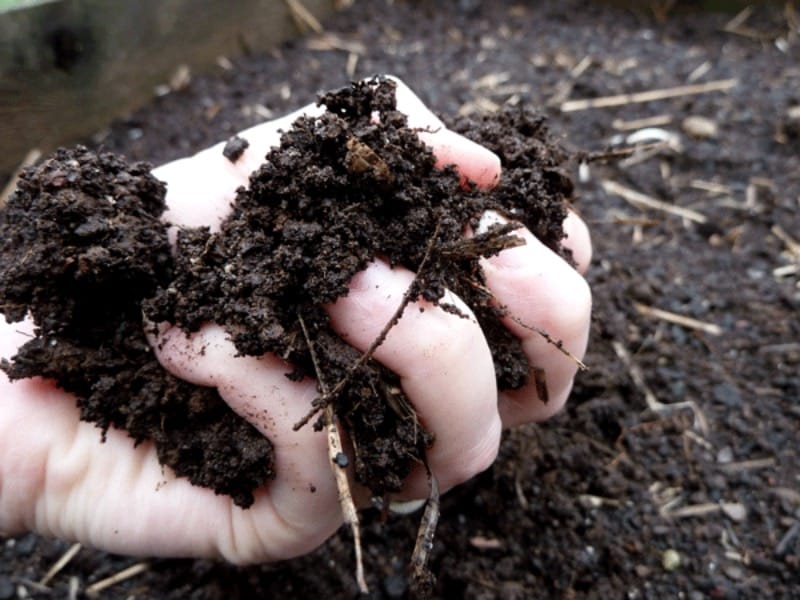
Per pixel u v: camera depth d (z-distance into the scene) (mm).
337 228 111
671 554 164
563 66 291
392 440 113
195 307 114
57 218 113
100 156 122
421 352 107
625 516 169
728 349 199
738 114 264
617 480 174
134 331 119
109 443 125
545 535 167
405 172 116
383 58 297
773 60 291
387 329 105
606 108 270
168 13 265
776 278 215
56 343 118
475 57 297
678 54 297
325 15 316
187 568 166
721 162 248
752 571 161
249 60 292
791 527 166
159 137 260
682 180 245
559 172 137
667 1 321
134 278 117
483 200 125
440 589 160
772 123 259
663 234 228
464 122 145
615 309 206
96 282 115
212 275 114
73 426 124
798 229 227
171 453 122
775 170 245
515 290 121
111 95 260
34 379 123
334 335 112
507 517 168
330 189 113
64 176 116
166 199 128
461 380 110
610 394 188
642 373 193
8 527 135
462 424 114
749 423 184
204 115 267
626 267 217
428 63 294
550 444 178
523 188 130
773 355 196
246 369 112
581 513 169
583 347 129
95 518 126
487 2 331
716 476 175
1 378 123
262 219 116
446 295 112
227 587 162
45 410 123
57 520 129
